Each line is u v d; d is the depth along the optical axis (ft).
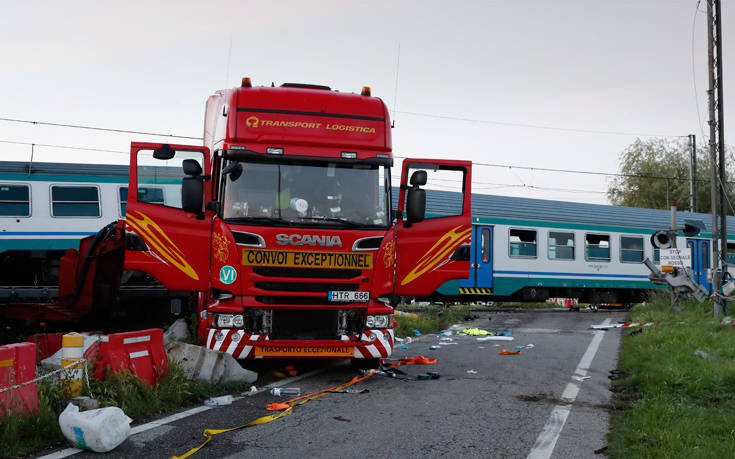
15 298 53.31
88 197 58.49
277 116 27.63
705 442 17.83
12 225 56.65
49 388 19.42
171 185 28.17
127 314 42.34
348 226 27.25
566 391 26.18
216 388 24.84
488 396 25.03
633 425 20.08
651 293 80.84
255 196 26.89
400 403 23.56
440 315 61.98
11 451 15.90
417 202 28.63
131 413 19.97
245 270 26.27
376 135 28.48
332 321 27.30
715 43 60.75
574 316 68.64
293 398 24.12
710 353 34.45
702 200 166.91
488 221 72.84
